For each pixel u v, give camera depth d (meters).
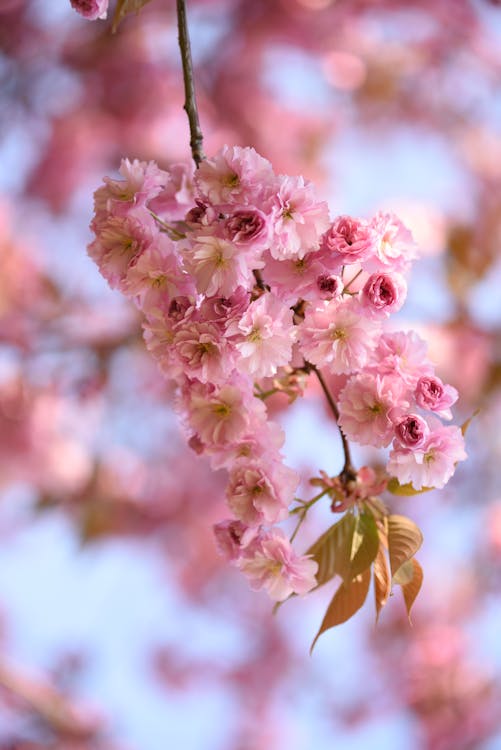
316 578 2.45
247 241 2.18
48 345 7.26
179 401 2.42
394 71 7.58
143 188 2.40
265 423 2.38
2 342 7.20
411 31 7.64
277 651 9.64
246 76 7.14
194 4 7.19
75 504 8.02
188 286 2.34
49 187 7.25
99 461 7.89
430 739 8.59
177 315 2.29
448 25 7.62
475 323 6.87
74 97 7.19
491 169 7.62
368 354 2.34
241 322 2.22
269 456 2.37
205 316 2.27
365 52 7.57
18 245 7.34
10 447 7.57
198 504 8.37
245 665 9.62
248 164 2.22
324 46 7.45
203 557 8.76
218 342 2.25
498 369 6.88
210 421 2.37
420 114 7.76
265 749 9.30
